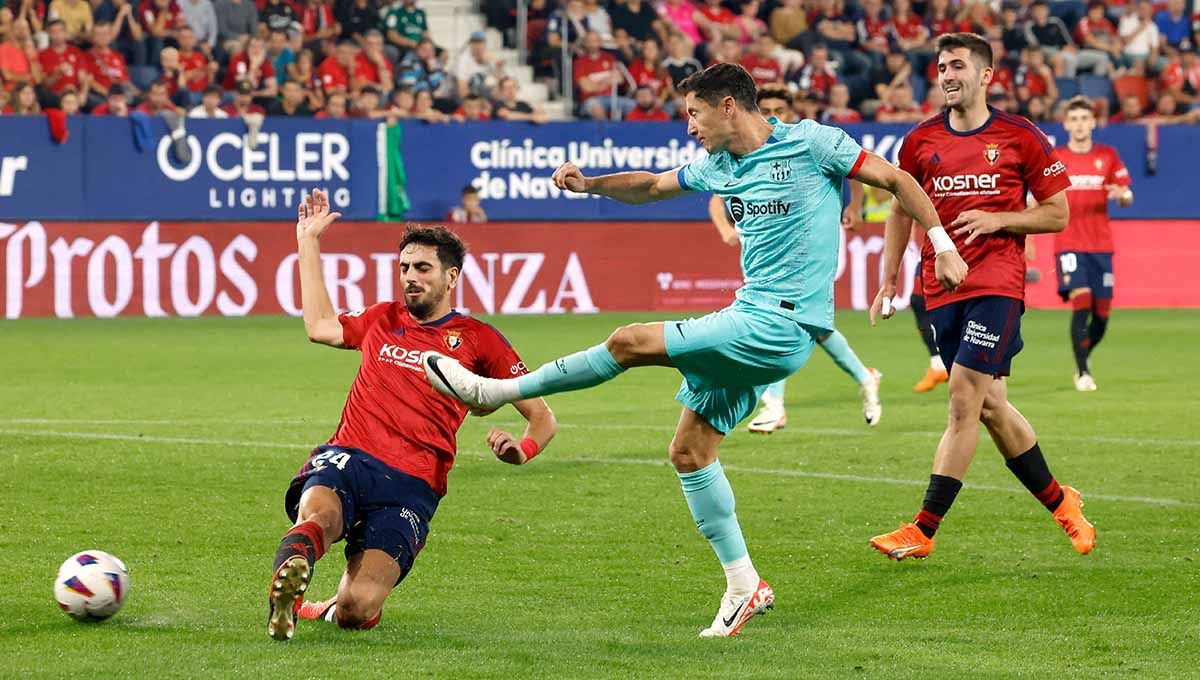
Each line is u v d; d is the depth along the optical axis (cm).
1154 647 1617
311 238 1805
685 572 2006
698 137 1709
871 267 6347
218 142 5947
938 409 3622
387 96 6412
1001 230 2092
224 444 3022
